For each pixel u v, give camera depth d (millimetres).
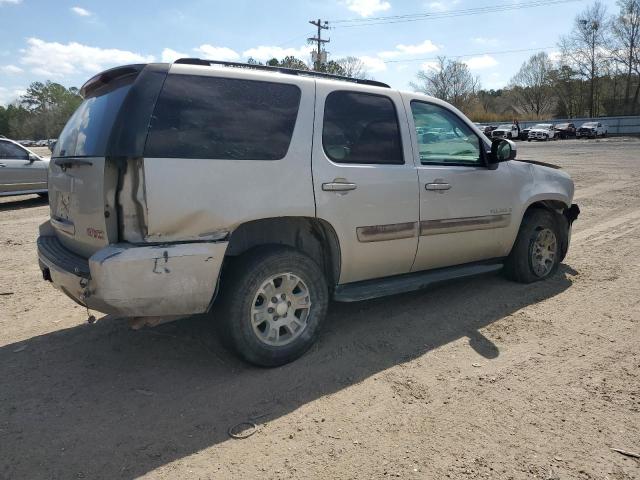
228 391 3367
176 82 3205
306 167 3617
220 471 2590
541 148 35719
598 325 4379
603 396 3250
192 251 3141
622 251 6934
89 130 3412
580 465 2604
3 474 2561
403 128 4273
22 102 110125
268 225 3781
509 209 5043
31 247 7914
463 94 72375
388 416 3059
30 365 3797
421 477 2527
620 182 14969
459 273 4797
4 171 12039
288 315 3709
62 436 2887
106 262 2930
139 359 3867
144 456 2709
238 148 3342
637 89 68938
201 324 4500
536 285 5473
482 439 2824
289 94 3662
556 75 78812
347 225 3857
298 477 2541
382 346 4023
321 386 3420
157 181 3023
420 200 4297
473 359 3787
